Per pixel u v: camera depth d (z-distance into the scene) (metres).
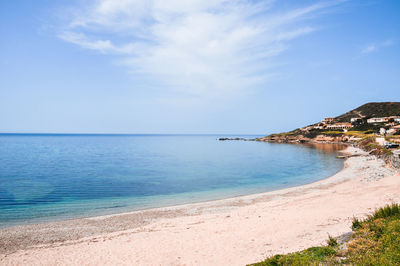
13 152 90.50
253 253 12.29
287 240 13.64
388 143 74.81
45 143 160.50
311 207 21.05
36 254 13.87
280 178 43.16
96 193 31.72
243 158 78.06
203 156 84.88
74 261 12.87
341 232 13.39
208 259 12.29
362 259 8.65
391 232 10.52
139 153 95.19
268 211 21.19
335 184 33.75
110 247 14.69
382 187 26.27
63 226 19.41
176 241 15.26
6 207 25.09
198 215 21.92
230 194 31.61
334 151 98.44
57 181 38.88
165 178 42.97
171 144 174.88
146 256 13.21
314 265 8.80
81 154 86.88
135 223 20.05
